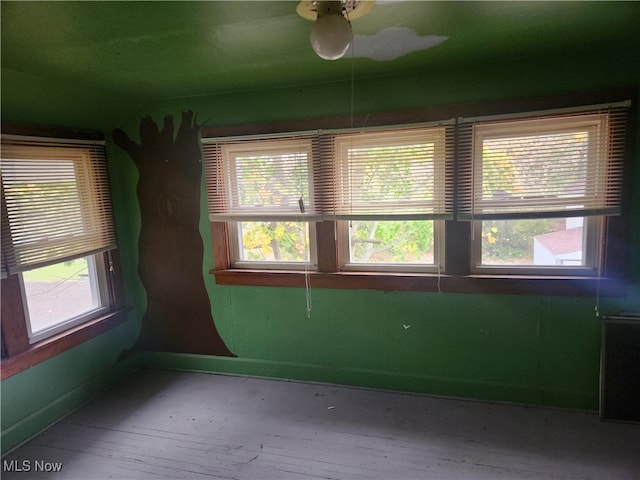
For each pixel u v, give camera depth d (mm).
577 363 2307
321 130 2418
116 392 2736
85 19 1404
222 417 2402
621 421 2195
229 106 2594
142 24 1469
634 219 2104
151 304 3037
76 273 2652
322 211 2506
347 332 2664
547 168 2121
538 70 2076
